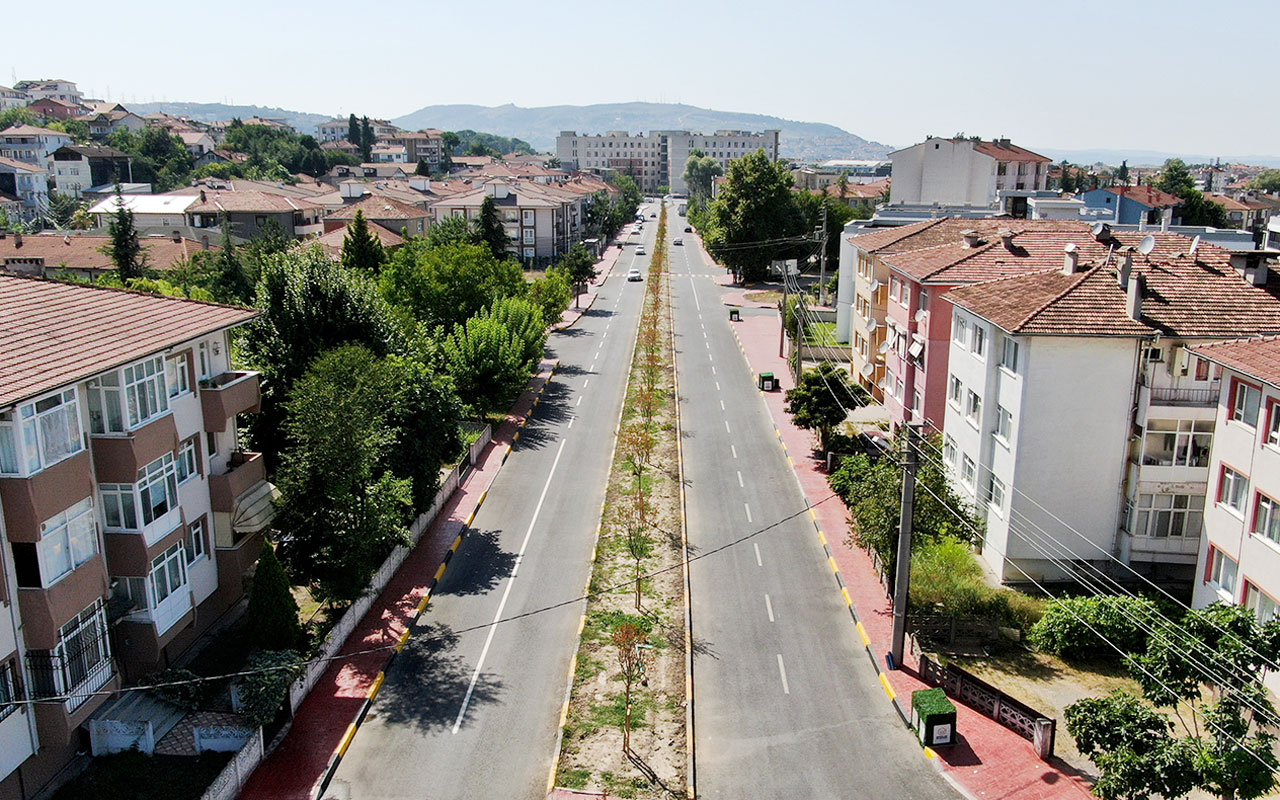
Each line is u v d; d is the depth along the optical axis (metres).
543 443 50.59
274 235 80.75
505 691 26.52
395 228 108.06
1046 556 32.19
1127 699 19.88
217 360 29.03
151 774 22.19
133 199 109.75
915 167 111.69
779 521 39.66
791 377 65.31
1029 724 24.12
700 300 99.56
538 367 67.56
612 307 96.88
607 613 31.02
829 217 112.12
